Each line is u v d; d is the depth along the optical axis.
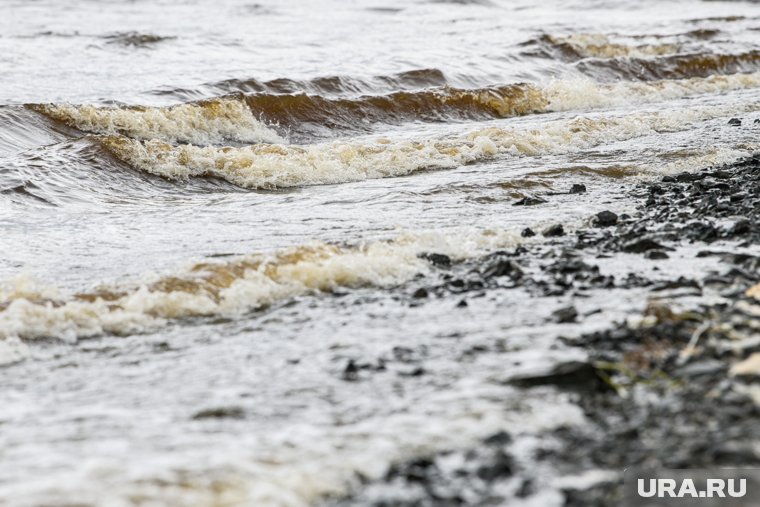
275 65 72.62
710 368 15.07
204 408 15.02
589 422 13.70
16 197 35.16
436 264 24.73
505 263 23.27
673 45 92.31
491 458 12.70
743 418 13.26
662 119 54.25
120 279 24.11
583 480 12.02
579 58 85.00
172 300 21.31
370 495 11.88
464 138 47.38
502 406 14.34
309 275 22.86
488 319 19.17
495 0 149.62
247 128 53.22
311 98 57.50
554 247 26.44
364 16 122.56
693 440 12.73
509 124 57.56
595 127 50.78
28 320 20.11
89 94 57.38
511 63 78.56
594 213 31.69
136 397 15.95
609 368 15.55
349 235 28.64
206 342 19.12
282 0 137.75
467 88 65.94
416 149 44.53
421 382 15.61
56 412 15.38
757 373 14.76
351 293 22.30
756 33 108.19
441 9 135.12
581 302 20.03
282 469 12.41
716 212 29.91
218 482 12.03
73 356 18.72
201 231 30.34
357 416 14.26
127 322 20.45
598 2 152.25
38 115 49.19
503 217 31.19
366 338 18.42
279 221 31.61
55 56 74.44
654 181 38.09
